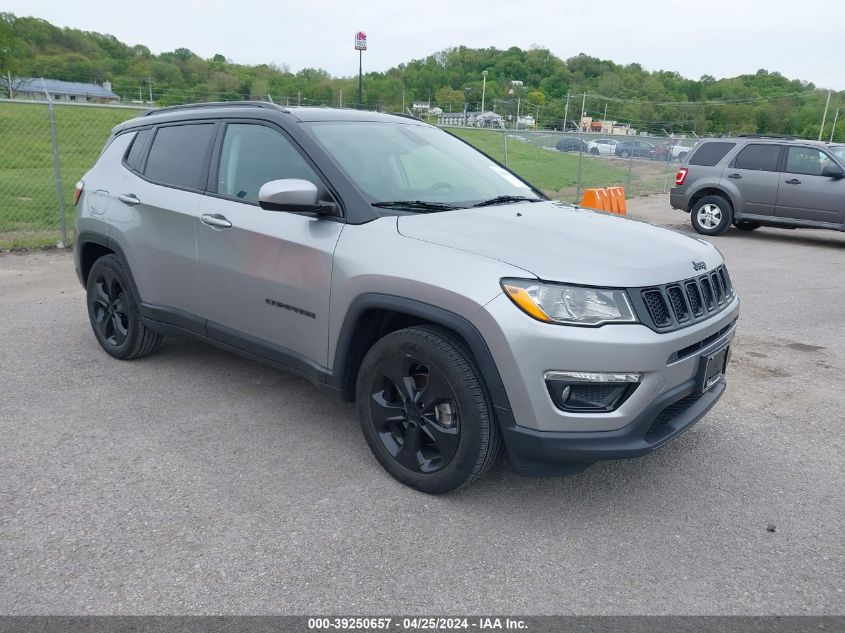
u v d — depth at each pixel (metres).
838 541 3.08
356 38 54.47
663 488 3.50
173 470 3.52
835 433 4.21
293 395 4.51
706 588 2.73
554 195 18.00
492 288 2.94
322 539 2.97
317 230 3.56
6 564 2.76
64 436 3.86
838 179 11.59
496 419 3.07
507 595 2.66
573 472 3.09
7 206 11.88
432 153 4.29
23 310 6.41
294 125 3.86
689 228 13.87
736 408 4.58
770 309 7.29
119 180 4.80
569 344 2.84
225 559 2.82
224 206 4.03
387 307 3.22
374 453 3.50
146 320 4.67
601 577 2.78
